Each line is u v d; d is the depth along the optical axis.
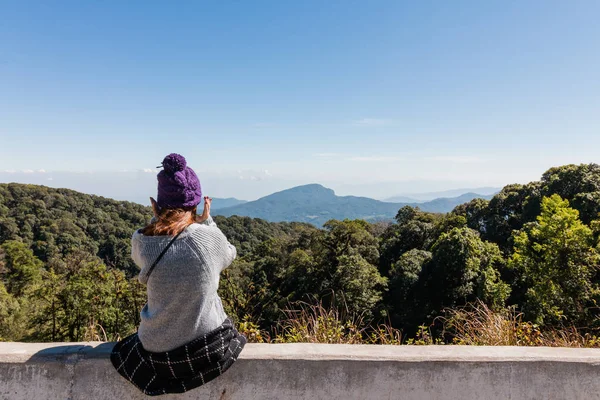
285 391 1.74
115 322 16.12
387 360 1.81
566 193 33.22
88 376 1.68
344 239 32.69
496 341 3.66
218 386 1.70
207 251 1.45
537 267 19.45
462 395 1.86
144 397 1.69
